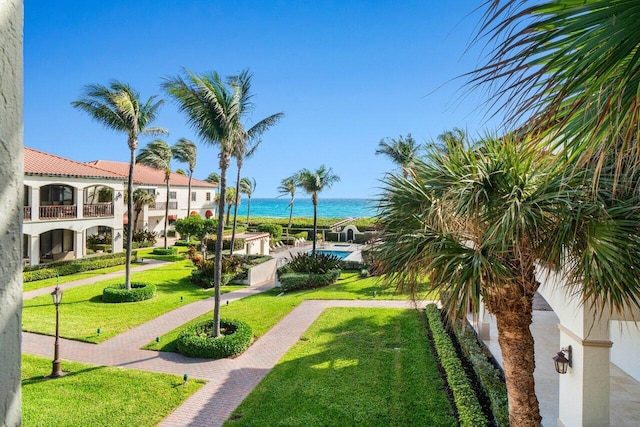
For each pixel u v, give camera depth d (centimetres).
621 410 748
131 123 1602
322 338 1196
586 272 401
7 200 89
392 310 1476
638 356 872
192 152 3872
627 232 369
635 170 294
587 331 577
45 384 887
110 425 725
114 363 1026
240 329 1190
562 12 150
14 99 92
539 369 962
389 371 934
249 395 841
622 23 136
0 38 89
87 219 2478
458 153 491
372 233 559
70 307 1537
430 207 485
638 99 147
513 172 418
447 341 1034
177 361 1045
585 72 150
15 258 91
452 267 443
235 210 2450
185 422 738
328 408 771
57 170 2264
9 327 89
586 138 203
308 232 4800
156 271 2362
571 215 391
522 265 405
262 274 2308
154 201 3719
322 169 2397
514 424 511
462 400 716
